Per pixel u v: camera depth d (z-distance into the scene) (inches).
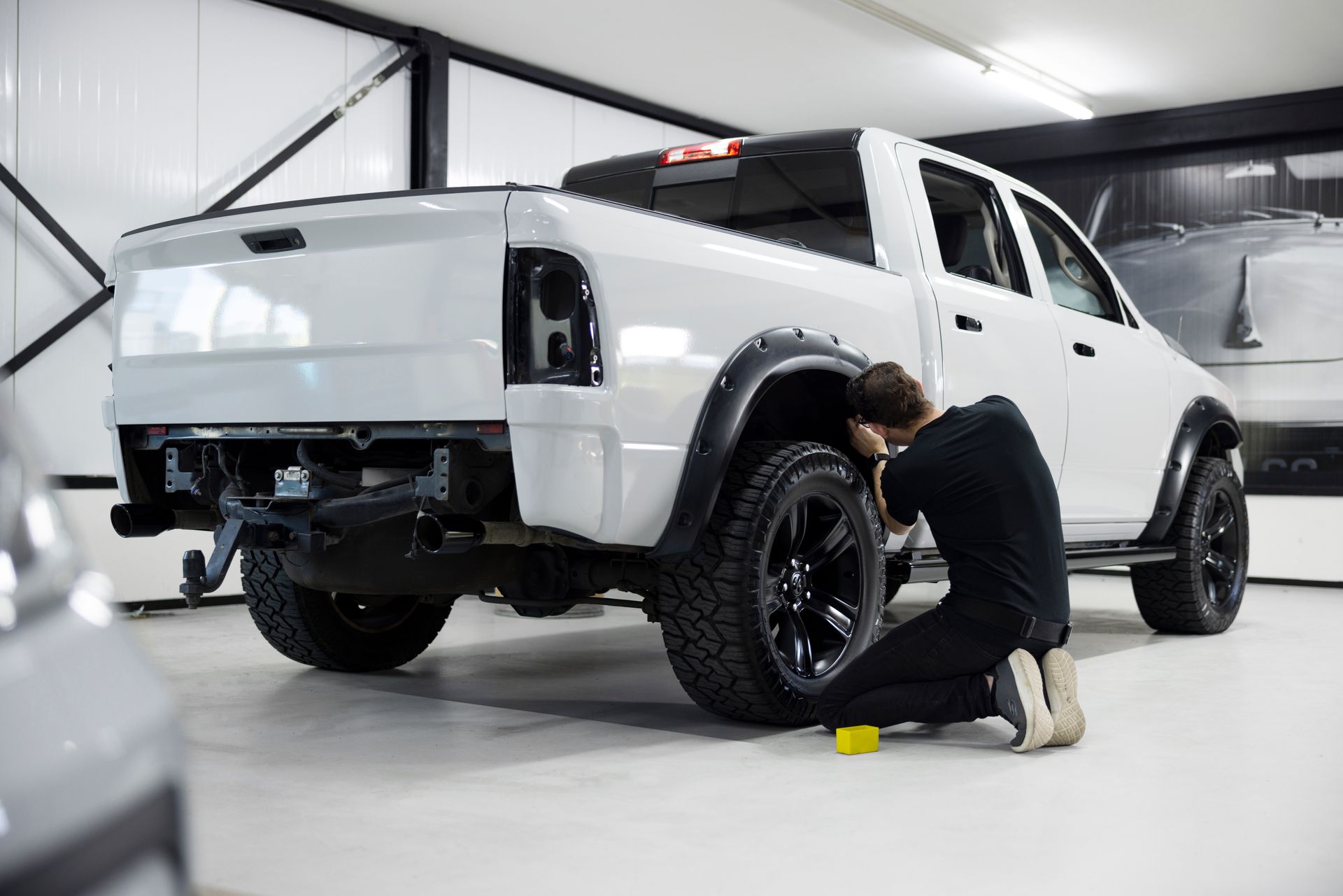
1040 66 310.5
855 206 133.1
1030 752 103.8
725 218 144.8
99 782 24.0
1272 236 336.8
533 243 89.4
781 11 274.8
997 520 104.0
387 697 130.0
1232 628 204.1
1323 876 69.4
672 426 97.6
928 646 104.3
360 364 96.4
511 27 282.4
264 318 102.0
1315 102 324.5
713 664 106.1
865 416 110.7
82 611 26.5
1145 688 138.6
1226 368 342.6
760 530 104.3
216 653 163.3
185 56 234.5
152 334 110.0
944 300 130.5
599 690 136.4
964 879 68.7
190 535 227.5
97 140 221.1
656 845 75.0
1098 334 161.8
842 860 72.1
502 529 98.7
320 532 102.7
